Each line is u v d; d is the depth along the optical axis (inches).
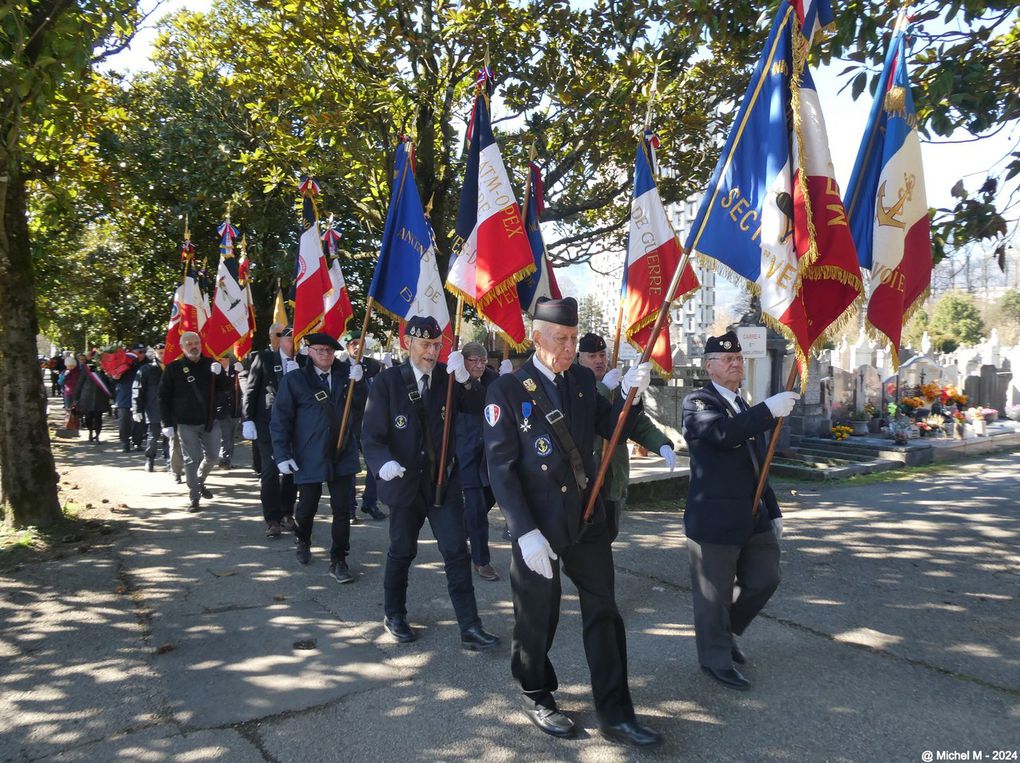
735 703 140.3
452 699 142.9
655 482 347.6
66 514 290.5
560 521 124.8
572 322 126.7
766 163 136.7
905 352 700.7
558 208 478.6
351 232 677.3
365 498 305.4
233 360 413.7
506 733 130.1
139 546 254.5
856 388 597.0
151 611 191.3
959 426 563.5
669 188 464.4
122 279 887.7
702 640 149.7
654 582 220.4
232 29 461.7
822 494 387.9
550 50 422.6
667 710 137.7
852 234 161.9
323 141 466.9
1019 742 126.4
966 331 1966.0
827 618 188.4
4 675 153.2
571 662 160.2
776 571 153.1
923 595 208.2
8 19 208.5
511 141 440.5
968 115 224.5
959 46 231.9
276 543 260.4
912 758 121.4
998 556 250.7
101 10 255.1
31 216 595.5
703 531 146.5
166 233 732.7
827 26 140.5
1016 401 748.6
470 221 188.2
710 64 419.2
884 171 155.6
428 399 174.9
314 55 444.5
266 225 652.1
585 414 131.3
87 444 586.6
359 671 155.6
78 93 293.6
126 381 536.4
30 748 124.7
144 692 145.4
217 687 147.6
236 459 486.9
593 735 129.3
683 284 204.5
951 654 164.9
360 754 123.3
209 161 616.7
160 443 572.1
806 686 147.9
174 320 423.5
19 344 266.1
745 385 440.1
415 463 171.0
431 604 198.5
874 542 271.4
